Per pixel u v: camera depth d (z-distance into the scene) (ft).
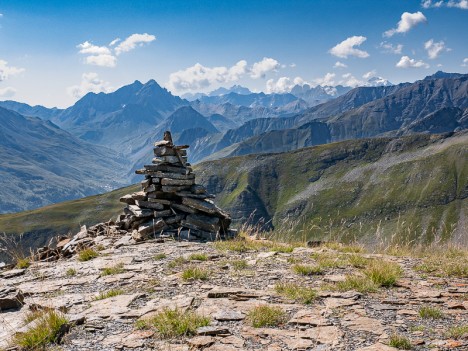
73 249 69.36
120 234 73.61
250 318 28.73
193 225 72.33
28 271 52.54
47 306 33.88
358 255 50.24
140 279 41.86
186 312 30.01
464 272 42.01
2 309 36.50
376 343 24.41
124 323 29.25
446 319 28.63
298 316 29.12
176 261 48.73
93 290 39.60
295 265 43.73
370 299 33.37
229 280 40.04
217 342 25.27
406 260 49.93
